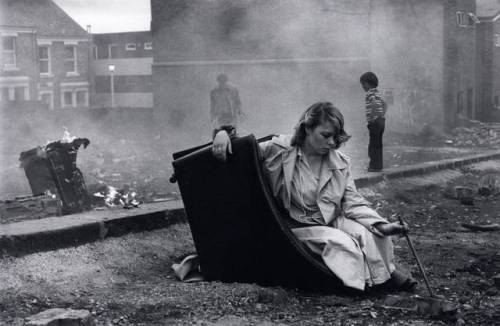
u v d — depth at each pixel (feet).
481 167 50.60
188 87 94.89
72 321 11.94
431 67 94.38
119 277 16.75
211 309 13.85
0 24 122.52
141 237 19.69
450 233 25.02
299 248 15.19
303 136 16.07
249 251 15.83
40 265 16.30
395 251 20.83
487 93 118.01
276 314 13.67
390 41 96.94
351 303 14.64
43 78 139.44
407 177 39.93
